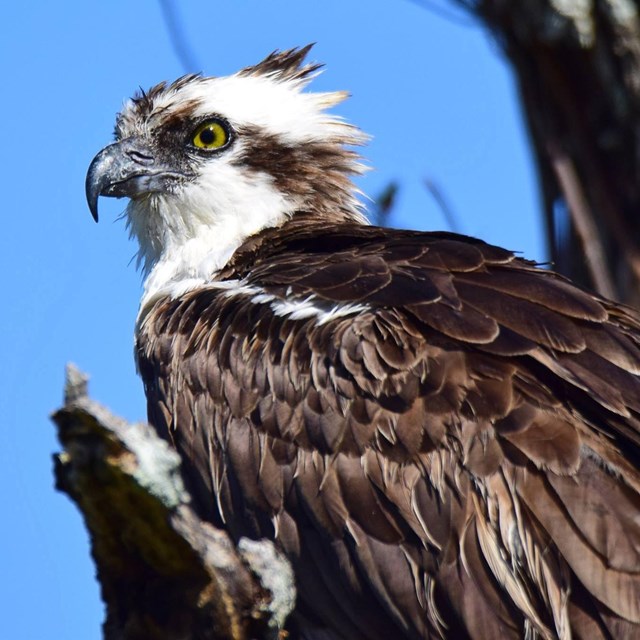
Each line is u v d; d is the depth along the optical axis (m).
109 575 9.15
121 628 9.27
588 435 10.41
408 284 11.49
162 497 8.62
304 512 11.07
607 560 10.01
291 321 11.59
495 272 11.70
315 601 11.13
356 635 11.05
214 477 11.69
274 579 9.13
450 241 12.45
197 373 12.04
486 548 10.34
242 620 9.12
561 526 10.16
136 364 13.55
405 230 13.55
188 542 8.79
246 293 12.25
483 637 10.32
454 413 10.61
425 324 11.04
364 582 10.82
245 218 14.77
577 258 14.50
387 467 10.72
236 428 11.56
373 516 10.75
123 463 8.52
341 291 11.66
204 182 14.91
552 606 10.10
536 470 10.32
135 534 8.83
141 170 15.05
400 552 10.66
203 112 15.08
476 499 10.41
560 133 14.50
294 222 14.61
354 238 13.36
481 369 10.73
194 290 13.08
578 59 14.30
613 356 10.81
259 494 11.30
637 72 14.09
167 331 12.63
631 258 14.04
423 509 10.56
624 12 14.09
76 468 8.59
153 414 12.48
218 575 8.97
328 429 10.99
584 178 14.41
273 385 11.42
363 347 11.05
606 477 10.25
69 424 8.52
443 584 10.48
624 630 9.85
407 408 10.74
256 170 14.96
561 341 10.85
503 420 10.49
